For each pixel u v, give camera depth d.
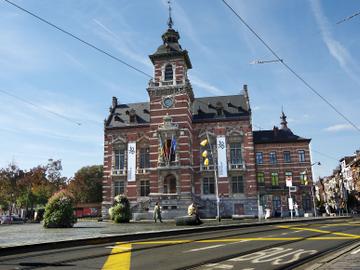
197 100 57.38
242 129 52.47
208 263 9.93
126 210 34.16
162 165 49.44
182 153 49.56
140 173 52.72
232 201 50.44
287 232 19.02
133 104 59.38
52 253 11.98
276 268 9.12
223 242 14.59
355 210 78.75
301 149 57.44
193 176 51.50
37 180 69.81
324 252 11.79
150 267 9.38
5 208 73.56
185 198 47.88
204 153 39.19
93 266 9.58
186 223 26.33
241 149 52.00
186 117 50.56
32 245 12.55
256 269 9.00
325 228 21.72
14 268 9.34
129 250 12.50
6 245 12.32
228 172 51.34
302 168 56.66
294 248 12.60
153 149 50.69
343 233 18.20
